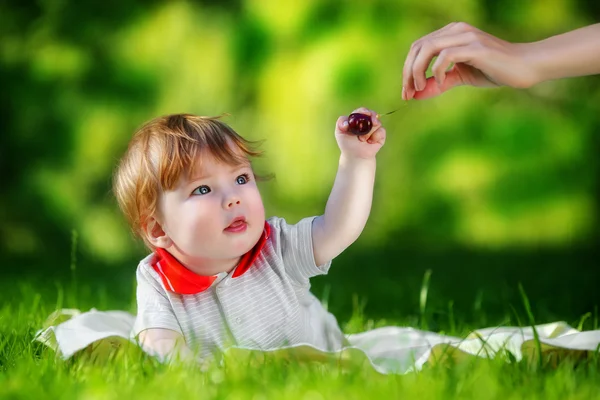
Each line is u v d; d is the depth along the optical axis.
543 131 15.49
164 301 4.58
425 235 17.03
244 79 15.52
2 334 5.11
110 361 4.16
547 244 16.09
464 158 15.79
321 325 5.09
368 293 9.74
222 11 15.89
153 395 3.42
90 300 7.64
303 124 15.34
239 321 4.60
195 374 3.82
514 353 4.38
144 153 4.55
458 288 10.28
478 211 16.34
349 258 15.43
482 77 4.68
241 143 4.62
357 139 4.47
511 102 15.78
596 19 15.20
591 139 15.58
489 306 8.41
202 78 15.61
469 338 5.05
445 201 16.66
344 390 3.48
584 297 9.30
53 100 16.25
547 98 15.73
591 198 15.73
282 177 16.12
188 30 15.73
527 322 7.08
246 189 4.47
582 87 15.63
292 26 14.98
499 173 15.82
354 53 14.40
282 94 14.94
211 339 4.60
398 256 15.46
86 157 16.28
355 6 14.73
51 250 16.67
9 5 16.48
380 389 3.51
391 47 14.45
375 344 5.23
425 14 14.86
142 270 4.68
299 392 3.46
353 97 14.55
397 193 16.89
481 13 15.09
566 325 5.18
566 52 4.38
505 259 14.22
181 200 4.43
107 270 12.59
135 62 15.94
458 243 16.88
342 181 4.55
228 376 3.75
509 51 4.39
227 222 4.38
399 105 14.85
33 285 9.52
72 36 16.28
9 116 16.42
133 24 16.06
